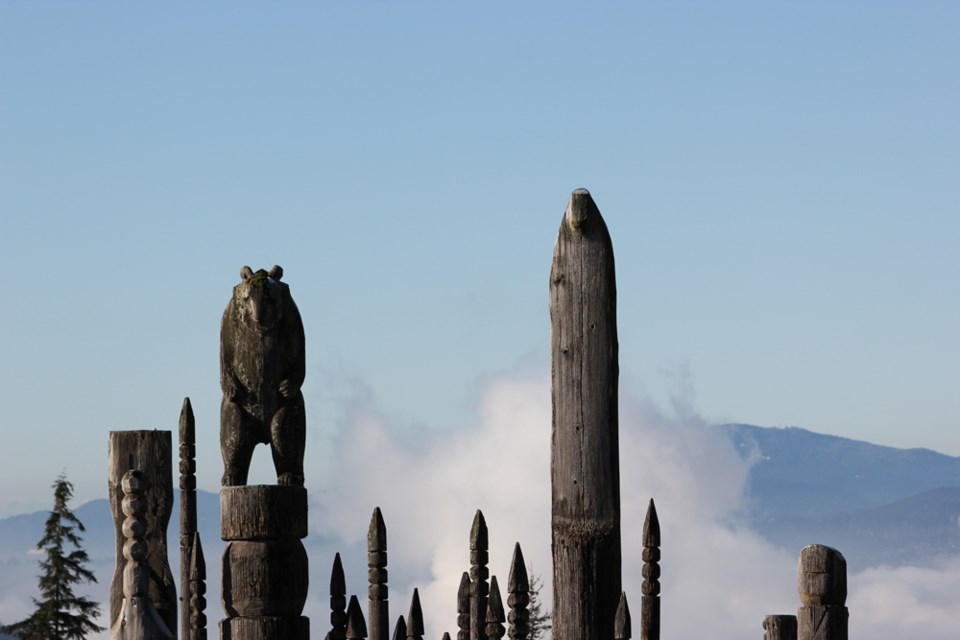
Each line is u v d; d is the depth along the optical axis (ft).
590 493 87.97
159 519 116.88
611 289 88.94
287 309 145.59
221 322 146.61
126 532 102.78
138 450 116.98
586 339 88.79
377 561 157.17
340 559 114.42
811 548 110.42
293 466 146.30
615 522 87.92
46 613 391.45
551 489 88.99
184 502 137.59
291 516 98.99
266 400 144.87
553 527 88.74
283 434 145.07
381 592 156.56
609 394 88.53
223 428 145.28
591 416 88.43
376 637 154.92
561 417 88.84
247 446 145.18
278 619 98.53
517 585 108.58
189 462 138.21
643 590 98.37
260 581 98.22
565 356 88.94
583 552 87.71
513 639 107.86
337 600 113.91
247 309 144.25
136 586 102.06
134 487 102.83
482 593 152.66
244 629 98.22
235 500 98.68
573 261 89.20
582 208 88.74
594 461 88.12
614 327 89.15
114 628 110.83
